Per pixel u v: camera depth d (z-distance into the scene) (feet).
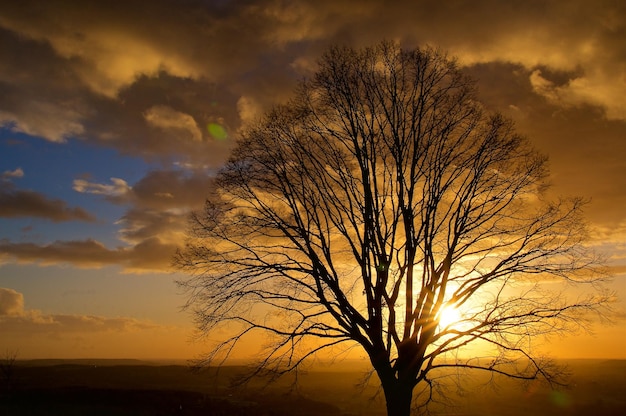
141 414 124.98
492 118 48.03
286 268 47.80
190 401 148.77
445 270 46.34
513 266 46.44
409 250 46.96
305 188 50.01
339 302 47.06
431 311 45.60
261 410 133.80
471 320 45.44
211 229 49.19
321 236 48.37
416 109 48.47
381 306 46.42
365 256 47.24
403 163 48.98
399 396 43.70
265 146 49.88
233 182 49.60
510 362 43.32
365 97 49.73
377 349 45.32
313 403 146.51
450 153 48.32
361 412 138.51
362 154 49.19
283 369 45.75
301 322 47.34
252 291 47.50
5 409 130.41
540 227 47.50
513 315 44.60
